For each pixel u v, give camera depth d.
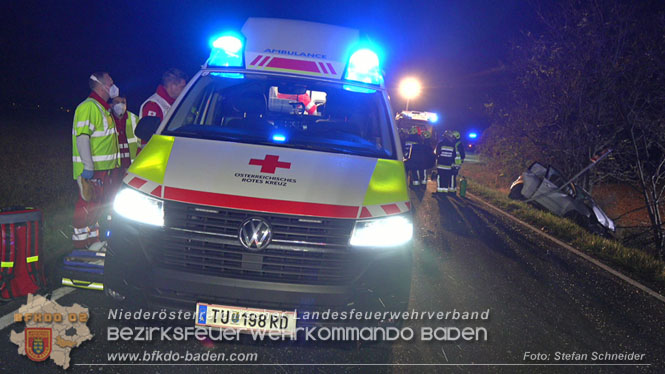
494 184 18.81
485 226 9.48
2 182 8.23
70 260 4.21
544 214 10.66
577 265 7.10
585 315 5.09
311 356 3.64
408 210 3.62
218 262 3.27
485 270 6.38
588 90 12.36
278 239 3.26
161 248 3.29
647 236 10.60
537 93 13.76
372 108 4.87
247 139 4.05
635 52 10.79
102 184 5.16
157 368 3.31
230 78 4.78
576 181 13.10
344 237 3.33
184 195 3.30
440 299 5.12
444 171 13.65
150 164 3.60
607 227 10.89
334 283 3.31
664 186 10.45
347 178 3.63
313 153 3.91
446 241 7.86
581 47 11.93
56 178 9.40
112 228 3.44
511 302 5.25
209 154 3.70
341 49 5.04
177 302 3.32
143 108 5.77
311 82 4.85
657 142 10.21
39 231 4.09
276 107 5.02
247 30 5.11
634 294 5.97
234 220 3.25
